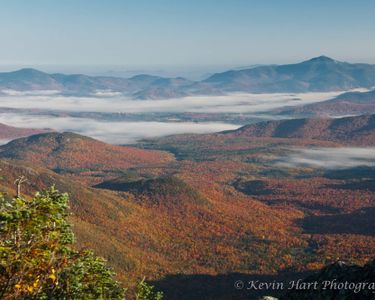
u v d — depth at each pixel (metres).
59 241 20.59
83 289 21.59
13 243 19.64
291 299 37.00
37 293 19.81
